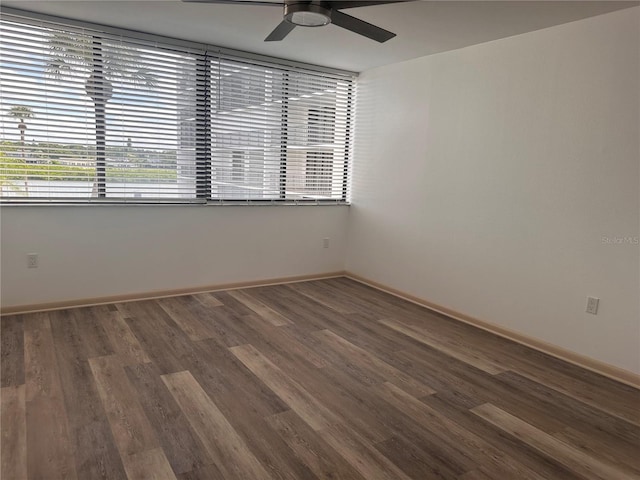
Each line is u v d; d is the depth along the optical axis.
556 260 3.09
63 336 3.06
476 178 3.57
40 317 3.38
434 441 2.08
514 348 3.23
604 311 2.85
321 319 3.66
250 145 4.25
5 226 3.30
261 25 3.25
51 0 2.87
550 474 1.88
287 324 3.51
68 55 3.31
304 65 4.36
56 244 3.49
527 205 3.23
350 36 3.43
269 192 4.46
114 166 3.63
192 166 3.98
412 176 4.14
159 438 2.00
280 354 2.96
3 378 2.47
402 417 2.27
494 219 3.46
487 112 3.46
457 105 3.68
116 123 3.58
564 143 2.98
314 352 3.02
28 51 3.18
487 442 2.09
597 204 2.84
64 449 1.90
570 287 3.02
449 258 3.85
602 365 2.87
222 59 3.93
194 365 2.73
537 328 3.23
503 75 3.32
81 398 2.30
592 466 1.95
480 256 3.59
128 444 1.95
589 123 2.85
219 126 4.05
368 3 2.23
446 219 3.85
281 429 2.12
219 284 4.29
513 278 3.36
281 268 4.63
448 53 3.73
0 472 1.75
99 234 3.64
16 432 2.00
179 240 4.01
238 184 4.25
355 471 1.85
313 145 4.65
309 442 2.03
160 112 3.74
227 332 3.28
